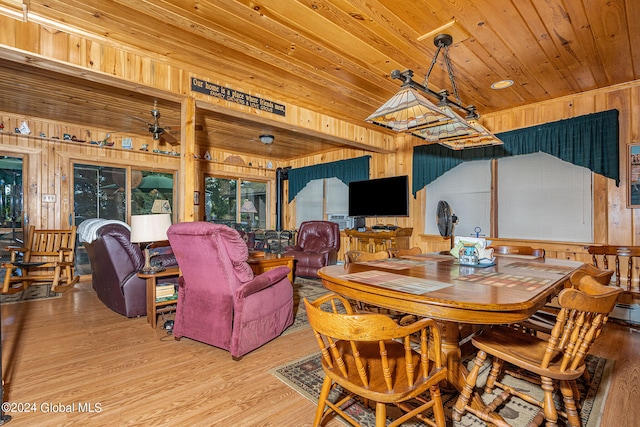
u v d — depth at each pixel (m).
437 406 1.29
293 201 7.38
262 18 2.21
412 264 2.20
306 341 2.64
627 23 2.23
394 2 2.03
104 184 5.34
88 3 2.04
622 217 3.24
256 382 1.99
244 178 7.16
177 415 1.66
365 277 1.74
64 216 4.90
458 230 4.52
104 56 2.45
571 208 3.61
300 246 5.56
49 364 2.21
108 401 1.78
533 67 2.89
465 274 1.83
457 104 2.45
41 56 2.18
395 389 1.17
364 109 4.03
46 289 4.45
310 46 2.57
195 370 2.14
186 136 2.90
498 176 4.18
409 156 5.08
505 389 1.67
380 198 5.29
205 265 2.37
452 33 2.36
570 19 2.19
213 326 2.42
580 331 1.32
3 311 3.43
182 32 2.38
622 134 3.25
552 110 3.68
